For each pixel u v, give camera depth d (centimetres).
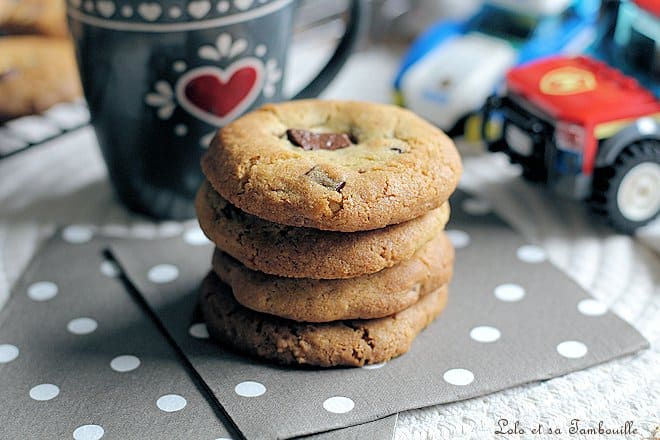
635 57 46
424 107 51
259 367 35
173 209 45
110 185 46
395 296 35
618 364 36
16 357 36
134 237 43
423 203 35
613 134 43
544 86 45
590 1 52
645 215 43
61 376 35
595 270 41
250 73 42
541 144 45
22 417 34
